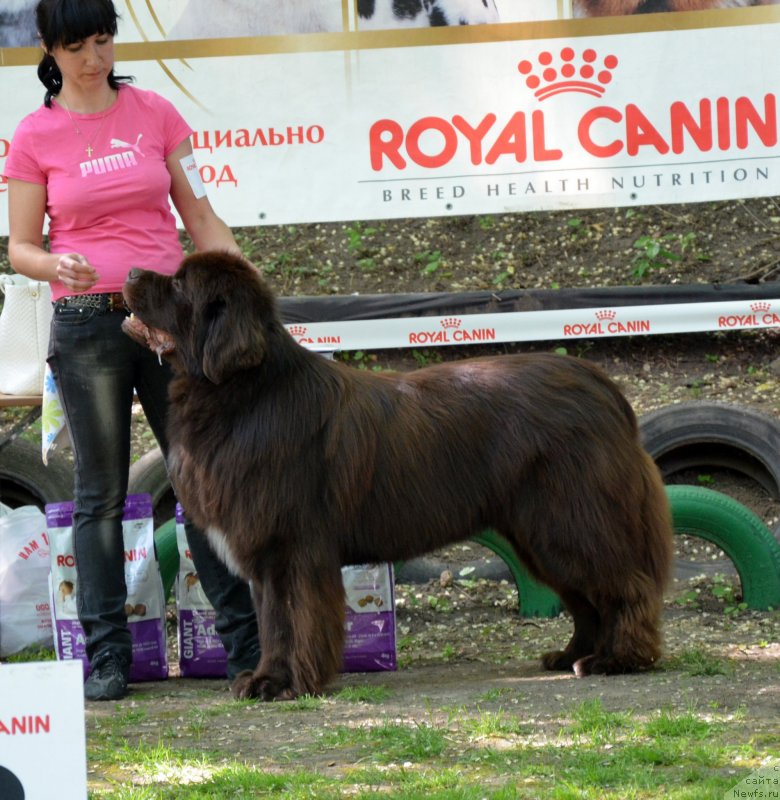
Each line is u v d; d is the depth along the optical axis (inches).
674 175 528.1
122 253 332.8
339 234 644.1
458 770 240.2
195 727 286.8
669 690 305.9
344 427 316.5
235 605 350.0
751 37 519.5
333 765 248.7
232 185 522.3
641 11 518.6
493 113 523.5
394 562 332.2
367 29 516.1
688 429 464.8
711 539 423.5
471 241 636.7
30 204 337.1
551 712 287.4
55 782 172.1
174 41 512.4
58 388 340.5
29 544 398.6
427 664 375.6
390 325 524.1
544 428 328.2
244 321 302.2
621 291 526.9
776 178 526.3
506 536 349.1
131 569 365.7
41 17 321.1
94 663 340.5
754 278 581.9
